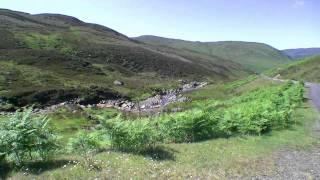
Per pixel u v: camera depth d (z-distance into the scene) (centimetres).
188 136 2106
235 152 1841
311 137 2412
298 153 1958
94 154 1602
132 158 1562
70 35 18875
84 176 1290
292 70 13962
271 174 1547
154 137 1930
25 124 1407
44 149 1452
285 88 5950
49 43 16225
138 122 1908
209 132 2205
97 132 1784
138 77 15300
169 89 13412
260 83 9531
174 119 2108
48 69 12081
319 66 13288
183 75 18012
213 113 2441
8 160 1359
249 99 5044
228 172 1516
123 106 9162
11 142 1355
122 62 16812
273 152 1930
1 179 1226
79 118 6122
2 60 11844
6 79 9856
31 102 8381
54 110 7088
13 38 15312
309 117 3338
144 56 18788
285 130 2578
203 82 17175
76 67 13212
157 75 16525
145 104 9469
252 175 1512
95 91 10144
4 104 7881
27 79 10356
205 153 1769
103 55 16838
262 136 2303
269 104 3234
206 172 1481
